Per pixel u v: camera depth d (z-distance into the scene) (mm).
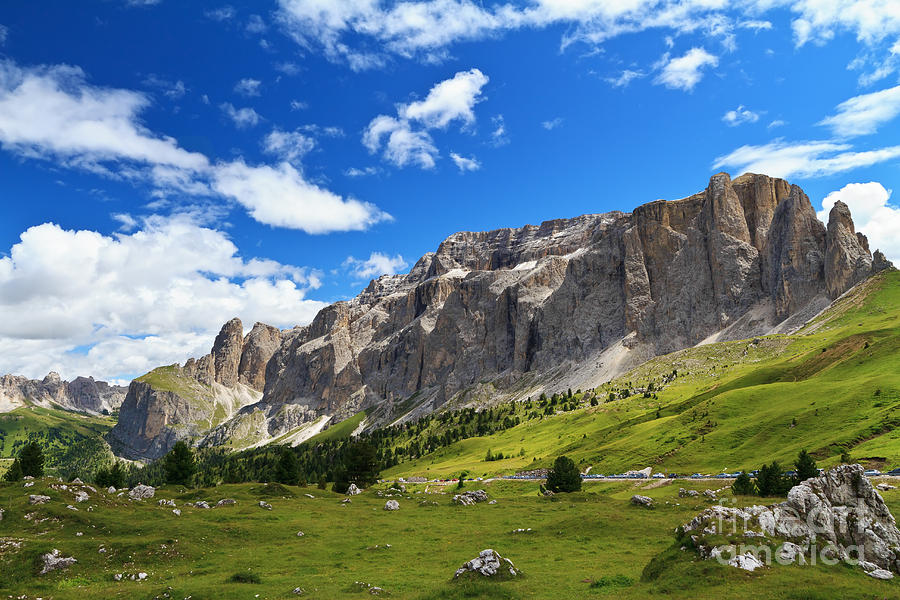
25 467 112500
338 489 119562
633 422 189000
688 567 35938
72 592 42062
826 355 185750
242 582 44125
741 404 150250
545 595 36625
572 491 103938
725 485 98625
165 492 92312
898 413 104625
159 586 43125
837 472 42219
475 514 79938
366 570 48656
